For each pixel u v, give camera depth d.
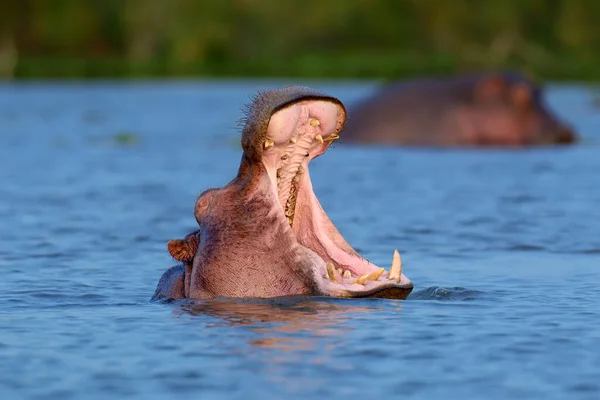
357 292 33.03
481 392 24.58
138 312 33.12
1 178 74.50
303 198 33.44
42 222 54.72
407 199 63.19
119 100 180.50
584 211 58.19
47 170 79.62
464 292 35.84
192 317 31.50
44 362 27.34
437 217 56.12
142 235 50.91
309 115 31.47
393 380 25.38
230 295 33.19
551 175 75.25
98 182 72.06
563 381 25.36
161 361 27.14
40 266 42.69
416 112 96.62
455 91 96.69
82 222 54.75
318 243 33.53
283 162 32.72
